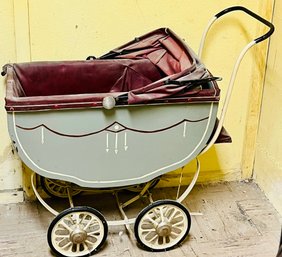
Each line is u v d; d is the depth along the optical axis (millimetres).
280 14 2410
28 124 1892
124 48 2320
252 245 2328
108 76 2301
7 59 2322
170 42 2256
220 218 2508
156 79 2328
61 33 2326
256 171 2783
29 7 2234
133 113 1952
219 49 2533
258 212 2562
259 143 2717
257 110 2672
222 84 2609
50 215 2482
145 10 2373
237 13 2469
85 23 2332
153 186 2625
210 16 2451
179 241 2287
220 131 2160
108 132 1973
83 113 1914
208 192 2719
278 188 2551
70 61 2252
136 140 2014
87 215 2182
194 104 1994
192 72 1957
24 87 2199
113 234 2355
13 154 2488
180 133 2045
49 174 2016
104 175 2064
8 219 2445
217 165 2773
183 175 2734
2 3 2209
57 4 2262
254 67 2580
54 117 1897
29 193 2551
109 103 1874
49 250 2256
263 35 2258
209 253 2270
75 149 1980
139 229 2213
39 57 2350
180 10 2410
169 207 2225
